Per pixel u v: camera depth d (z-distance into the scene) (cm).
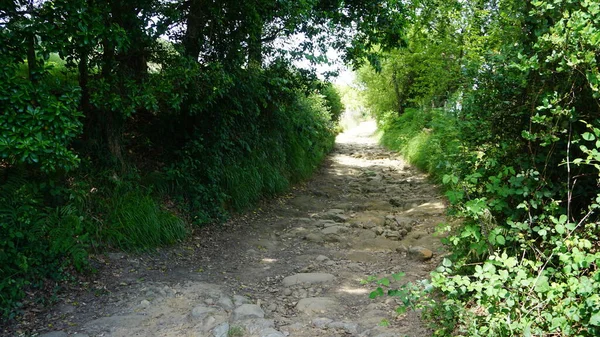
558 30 328
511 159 436
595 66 321
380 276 535
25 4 444
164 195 680
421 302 384
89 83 526
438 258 573
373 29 944
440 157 898
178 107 592
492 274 310
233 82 705
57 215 500
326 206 938
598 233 356
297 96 1136
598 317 260
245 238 698
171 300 452
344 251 649
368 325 401
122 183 611
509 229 393
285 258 622
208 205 732
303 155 1195
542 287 299
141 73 627
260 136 985
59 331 380
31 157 387
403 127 1803
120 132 648
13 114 382
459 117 519
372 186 1117
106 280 487
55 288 445
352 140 2423
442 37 1188
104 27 463
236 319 406
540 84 395
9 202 460
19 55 422
